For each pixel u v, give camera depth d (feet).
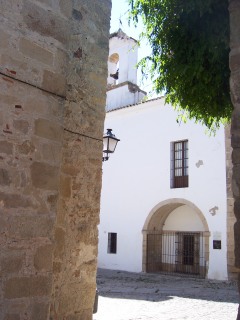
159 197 55.67
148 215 56.39
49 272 12.46
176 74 16.79
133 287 41.78
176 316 26.61
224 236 48.60
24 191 12.05
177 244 56.59
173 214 57.93
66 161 16.20
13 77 12.10
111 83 69.05
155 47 17.12
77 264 16.21
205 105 17.53
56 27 13.57
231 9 11.67
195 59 15.90
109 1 19.33
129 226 58.44
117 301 32.27
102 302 31.48
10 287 11.41
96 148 17.66
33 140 12.46
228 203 48.96
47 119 12.93
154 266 56.54
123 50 67.21
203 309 29.35
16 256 11.65
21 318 11.59
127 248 58.03
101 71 18.42
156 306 30.32
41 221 12.41
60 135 13.28
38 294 12.07
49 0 13.47
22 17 12.55
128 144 61.11
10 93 12.00
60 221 15.61
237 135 10.94
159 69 17.39
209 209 50.42
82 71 17.42
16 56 12.25
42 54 13.01
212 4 14.25
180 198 53.36
